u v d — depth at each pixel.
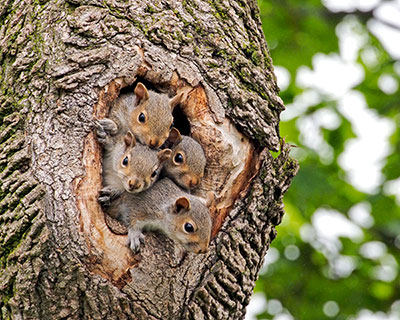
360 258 16.88
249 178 9.75
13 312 8.34
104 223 8.64
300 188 14.89
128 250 8.67
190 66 9.41
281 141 9.97
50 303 8.34
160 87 9.54
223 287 9.23
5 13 9.44
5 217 8.39
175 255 9.02
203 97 9.53
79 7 9.05
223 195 9.66
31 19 9.17
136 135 10.11
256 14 10.55
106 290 8.40
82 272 8.29
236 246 9.34
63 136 8.65
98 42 8.93
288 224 15.41
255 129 9.61
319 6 16.45
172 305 8.90
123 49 9.03
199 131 9.59
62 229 8.33
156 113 10.01
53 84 8.73
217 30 9.73
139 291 8.65
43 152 8.57
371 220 16.88
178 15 9.53
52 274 8.27
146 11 9.34
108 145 9.99
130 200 9.81
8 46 9.12
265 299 16.30
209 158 9.73
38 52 8.93
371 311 16.50
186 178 9.90
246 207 9.55
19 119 8.74
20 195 8.40
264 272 16.33
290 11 16.16
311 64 16.12
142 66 9.14
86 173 8.66
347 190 16.66
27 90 8.83
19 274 8.23
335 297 16.45
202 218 9.29
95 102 8.84
